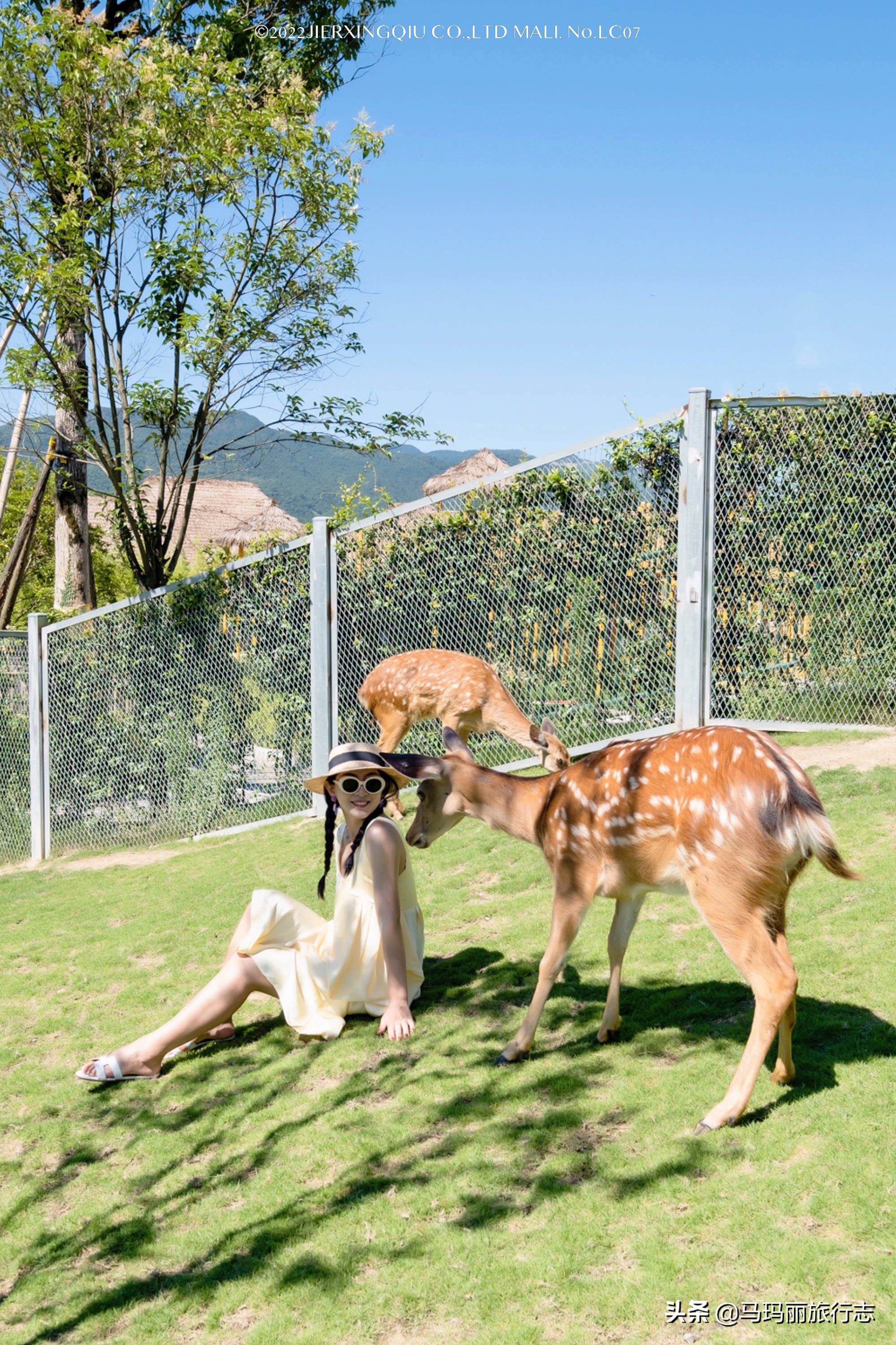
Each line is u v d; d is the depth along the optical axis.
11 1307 3.50
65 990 6.38
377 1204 3.60
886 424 8.34
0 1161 4.44
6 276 10.88
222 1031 5.22
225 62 11.90
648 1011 4.67
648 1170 3.46
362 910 5.02
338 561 9.55
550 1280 3.07
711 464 8.48
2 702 11.58
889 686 8.46
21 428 14.09
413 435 13.06
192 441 12.34
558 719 9.12
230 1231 3.63
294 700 9.93
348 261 11.78
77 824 11.10
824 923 5.12
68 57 10.72
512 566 9.23
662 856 3.96
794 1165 3.34
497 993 5.15
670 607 8.75
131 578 22.80
